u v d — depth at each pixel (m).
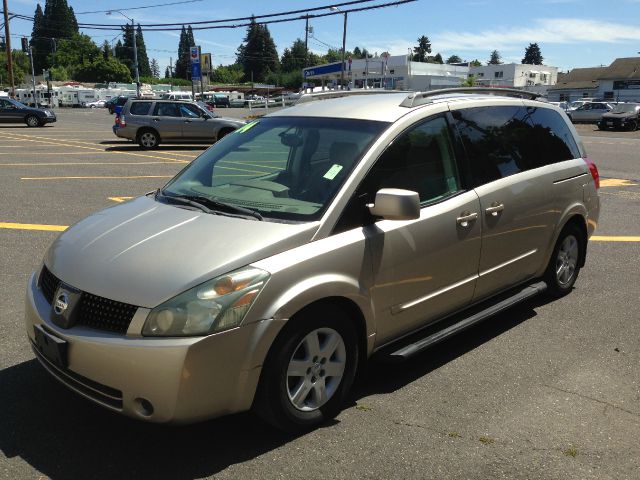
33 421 3.39
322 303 3.23
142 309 2.85
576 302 5.49
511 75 84.19
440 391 3.82
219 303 2.87
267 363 3.04
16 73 120.44
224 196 3.69
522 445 3.24
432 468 3.04
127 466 3.01
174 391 2.79
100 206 9.52
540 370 4.14
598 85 79.06
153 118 20.30
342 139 3.78
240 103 69.31
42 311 3.22
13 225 8.08
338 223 3.35
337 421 3.44
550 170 4.95
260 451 3.14
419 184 3.84
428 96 4.22
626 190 12.26
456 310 4.21
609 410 3.63
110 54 129.88
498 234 4.35
